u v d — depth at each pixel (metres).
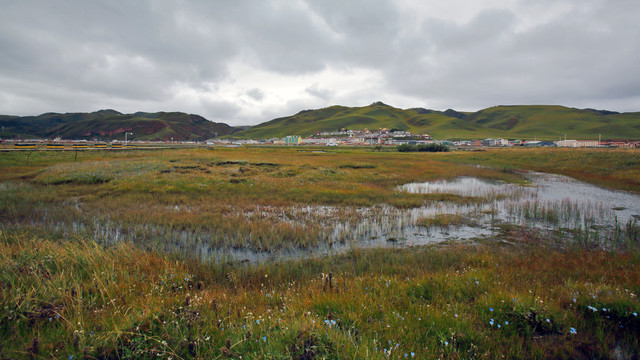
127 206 17.48
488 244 11.83
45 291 4.94
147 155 59.22
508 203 19.92
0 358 3.38
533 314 4.64
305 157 63.12
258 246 11.37
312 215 16.42
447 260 9.55
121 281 6.03
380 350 3.60
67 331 3.87
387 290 6.02
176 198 19.97
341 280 7.05
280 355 3.33
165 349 3.54
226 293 6.30
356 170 39.44
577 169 39.03
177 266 8.03
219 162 45.53
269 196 21.50
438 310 4.85
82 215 14.95
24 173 30.69
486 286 6.11
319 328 3.92
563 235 13.01
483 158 59.66
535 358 3.80
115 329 3.82
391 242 12.20
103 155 58.00
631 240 11.94
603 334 4.24
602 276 7.23
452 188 27.05
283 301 5.62
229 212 16.89
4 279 5.35
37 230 11.99
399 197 21.64
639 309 4.55
